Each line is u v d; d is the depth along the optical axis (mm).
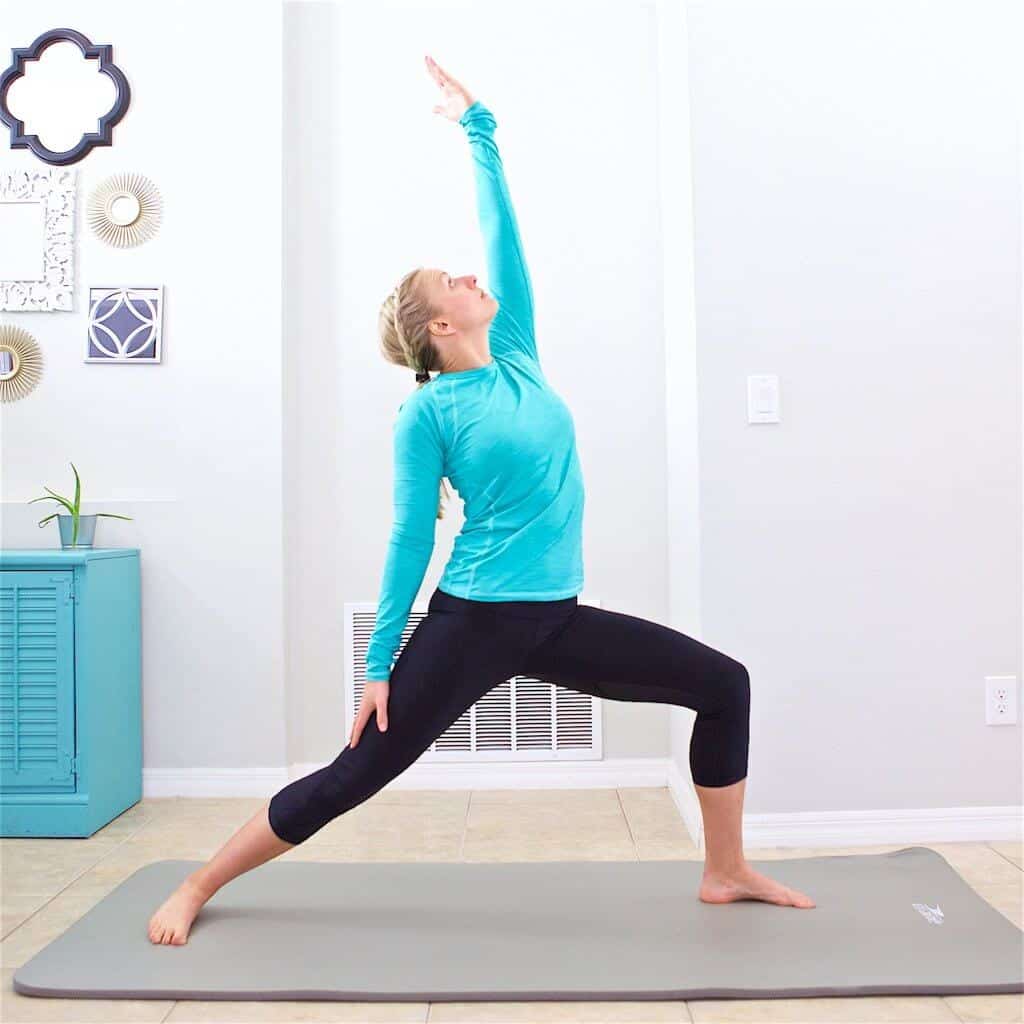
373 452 3145
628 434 3123
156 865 2299
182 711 3035
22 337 3102
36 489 3094
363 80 3178
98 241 3107
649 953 1753
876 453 2436
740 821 1961
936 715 2430
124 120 3119
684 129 2514
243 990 1637
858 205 2434
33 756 2629
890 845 2406
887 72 2439
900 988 1612
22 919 2025
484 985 1643
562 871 2217
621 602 3115
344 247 3158
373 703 1801
